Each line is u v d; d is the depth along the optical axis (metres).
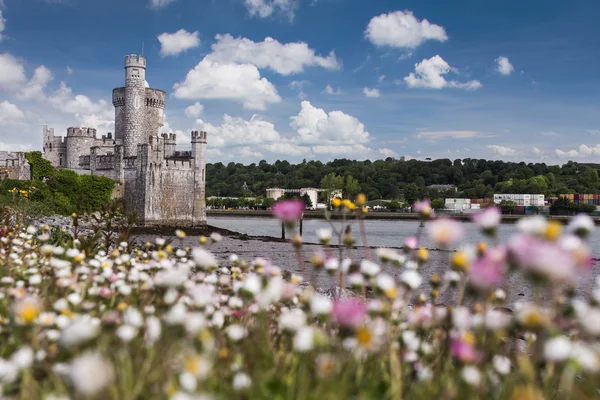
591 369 3.56
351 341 4.27
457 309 4.65
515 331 4.52
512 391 4.04
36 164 78.62
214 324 5.33
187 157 88.75
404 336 4.98
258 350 4.68
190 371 3.51
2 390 3.67
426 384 4.24
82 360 2.68
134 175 83.75
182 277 4.98
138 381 3.74
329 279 24.88
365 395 3.96
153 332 4.05
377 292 4.84
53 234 17.33
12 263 9.02
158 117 94.12
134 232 75.12
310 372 4.52
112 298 6.29
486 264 3.71
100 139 95.38
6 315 5.61
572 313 4.29
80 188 80.94
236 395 3.81
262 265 7.29
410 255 5.83
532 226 3.72
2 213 17.73
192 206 85.75
